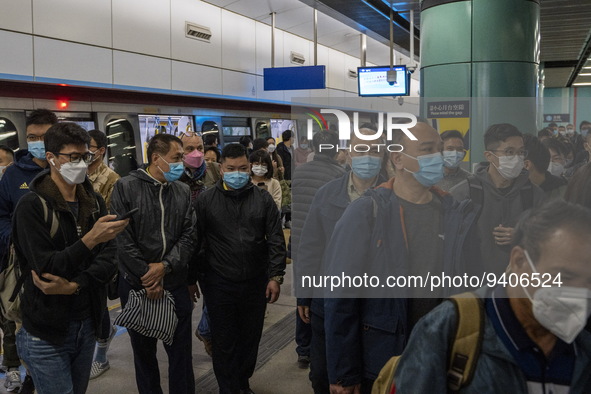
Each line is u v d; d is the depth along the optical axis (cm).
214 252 312
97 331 247
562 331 104
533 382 110
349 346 181
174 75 1125
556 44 1461
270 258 321
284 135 854
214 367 315
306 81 1365
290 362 400
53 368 229
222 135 1241
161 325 283
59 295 226
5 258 252
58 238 227
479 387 111
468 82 485
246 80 1375
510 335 109
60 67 870
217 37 1259
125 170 946
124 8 994
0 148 523
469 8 481
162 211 297
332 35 1711
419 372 115
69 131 226
